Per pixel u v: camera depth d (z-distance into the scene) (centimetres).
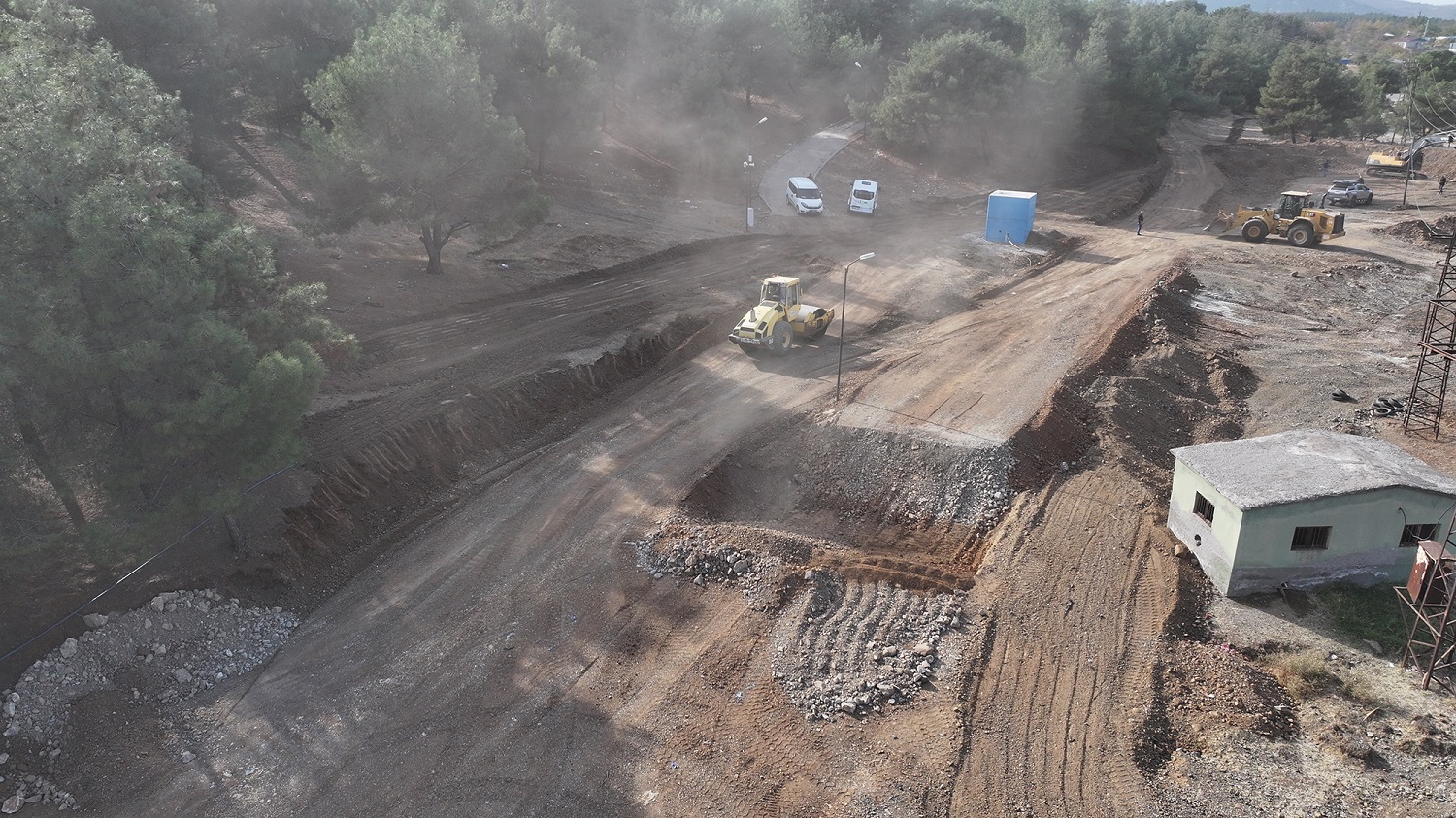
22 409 1534
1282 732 1596
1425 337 2705
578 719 1587
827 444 2533
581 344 3058
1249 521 1889
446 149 3164
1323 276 4266
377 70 3002
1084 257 4509
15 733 1471
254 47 4056
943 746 1525
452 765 1489
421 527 2166
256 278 1838
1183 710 1638
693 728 1568
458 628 1814
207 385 1599
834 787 1446
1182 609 1911
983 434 2500
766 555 2006
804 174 6188
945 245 4681
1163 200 6581
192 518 1800
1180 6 13488
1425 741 1548
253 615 1817
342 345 2112
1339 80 8638
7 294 1441
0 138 1533
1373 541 1948
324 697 1633
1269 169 7850
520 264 3819
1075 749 1532
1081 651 1773
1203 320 3647
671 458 2464
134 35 3059
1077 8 8938
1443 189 6794
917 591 1944
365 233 3847
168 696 1619
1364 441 2167
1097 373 2948
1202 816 1407
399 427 2364
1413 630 1728
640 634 1802
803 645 1755
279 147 3969
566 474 2388
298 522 2012
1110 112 7431
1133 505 2302
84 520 1809
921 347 3212
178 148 2741
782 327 3094
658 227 4634
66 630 1645
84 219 1493
